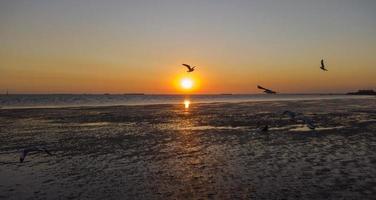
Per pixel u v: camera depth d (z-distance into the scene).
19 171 18.00
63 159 20.52
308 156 19.89
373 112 51.28
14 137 28.92
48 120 43.00
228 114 49.66
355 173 16.20
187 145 24.20
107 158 20.58
